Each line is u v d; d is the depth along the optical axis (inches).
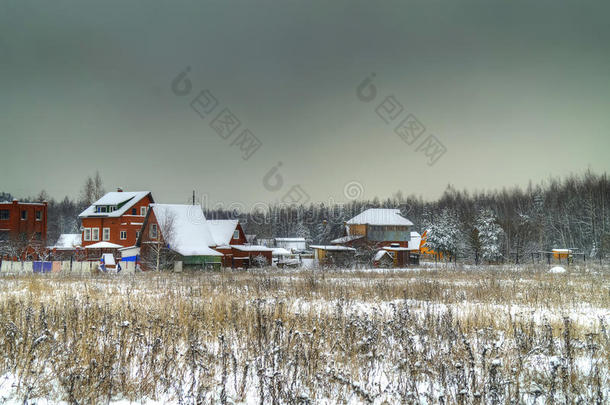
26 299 685.3
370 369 354.0
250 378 334.3
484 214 2819.9
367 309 664.4
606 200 3430.1
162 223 1983.3
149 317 470.6
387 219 2822.3
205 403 277.3
